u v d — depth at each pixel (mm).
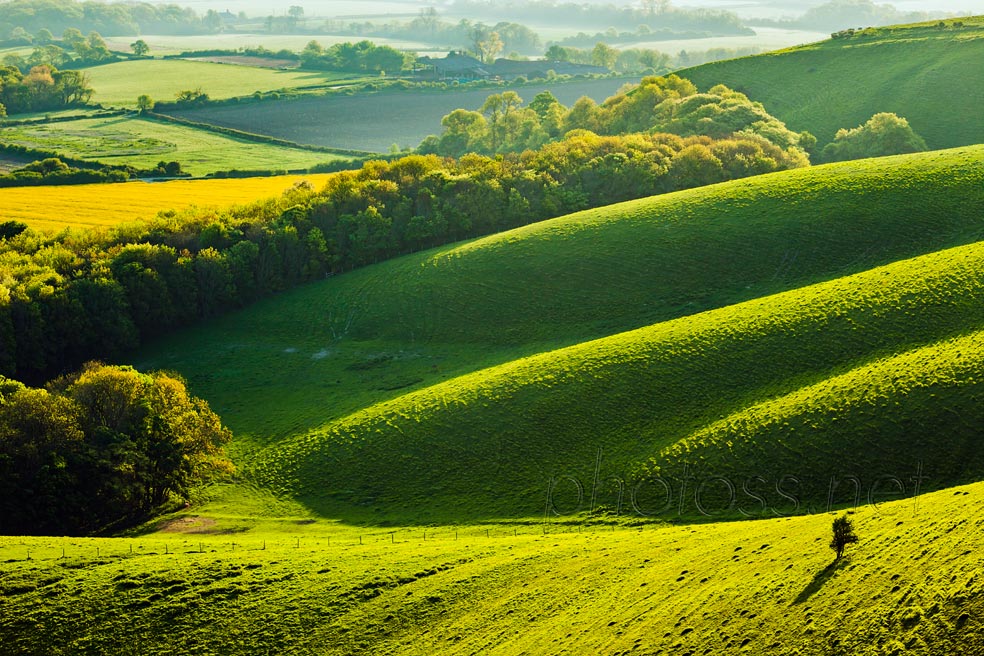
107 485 62219
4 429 63562
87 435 66250
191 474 65938
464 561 50250
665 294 92062
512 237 107000
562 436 65562
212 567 50969
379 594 47656
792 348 69438
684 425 63875
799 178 107812
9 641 45750
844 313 72125
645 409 66438
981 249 78625
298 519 62469
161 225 113062
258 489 67250
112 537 61125
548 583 46094
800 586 37906
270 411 81438
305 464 69125
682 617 38906
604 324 89688
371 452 68500
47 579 49719
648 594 42156
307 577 49812
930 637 31828
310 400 82688
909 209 95750
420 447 67750
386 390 81938
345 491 65125
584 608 42781
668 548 47375
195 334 101938
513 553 50438
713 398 66125
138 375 72625
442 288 99625
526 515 58500
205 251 105812
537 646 40469
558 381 71562
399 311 98000
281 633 45688
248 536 59375
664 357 71625
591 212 110812
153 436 66375
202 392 87188
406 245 115688
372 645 44250
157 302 101688
